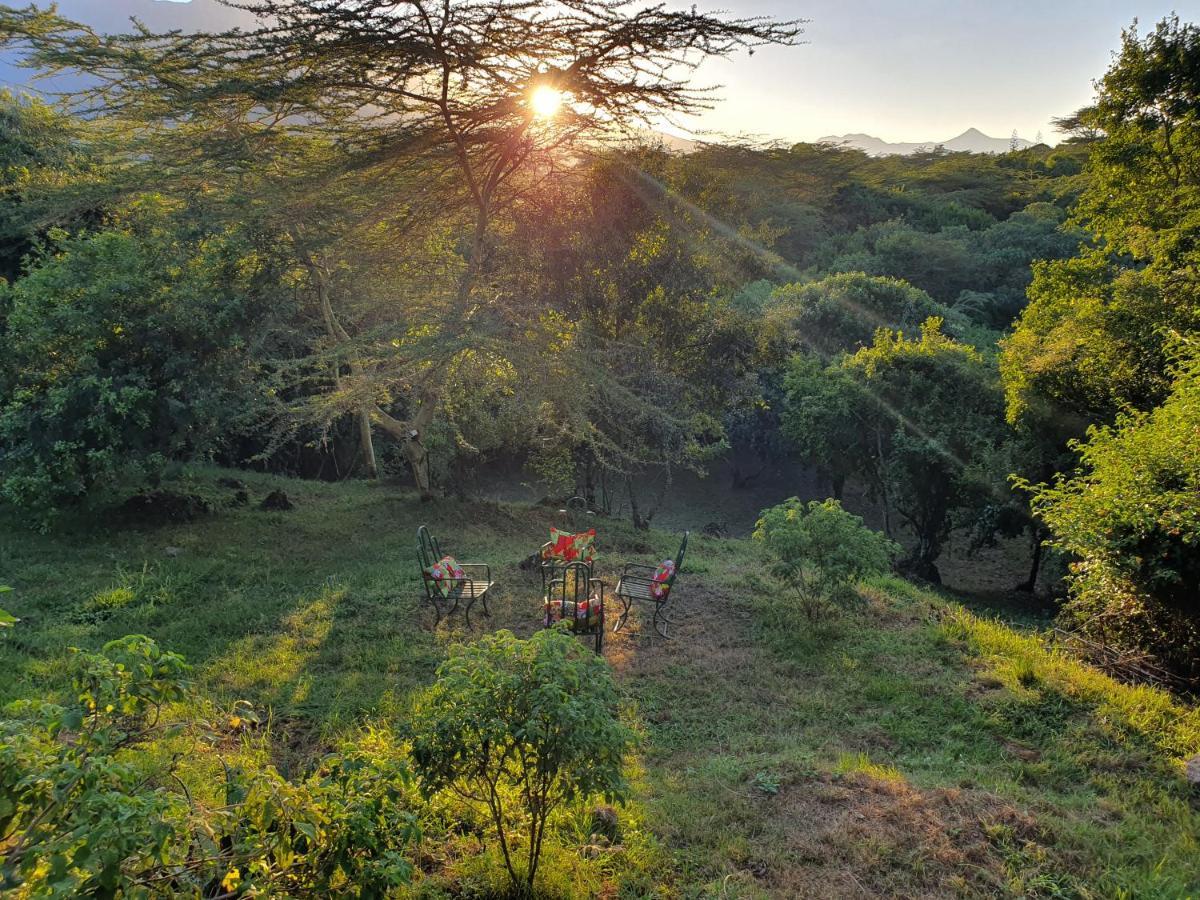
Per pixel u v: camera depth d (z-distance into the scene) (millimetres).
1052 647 8055
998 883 3771
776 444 24062
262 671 6238
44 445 9641
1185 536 6883
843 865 3900
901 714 6141
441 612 8055
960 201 46406
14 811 2070
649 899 3557
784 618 8383
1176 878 3857
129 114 10977
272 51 9281
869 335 22688
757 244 14750
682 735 5684
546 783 3330
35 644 6469
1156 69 16062
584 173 12578
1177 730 5723
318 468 21828
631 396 11305
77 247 10664
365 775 2955
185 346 10688
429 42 9180
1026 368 14531
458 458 15531
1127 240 17016
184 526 10836
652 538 13914
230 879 2604
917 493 16266
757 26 9148
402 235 11820
